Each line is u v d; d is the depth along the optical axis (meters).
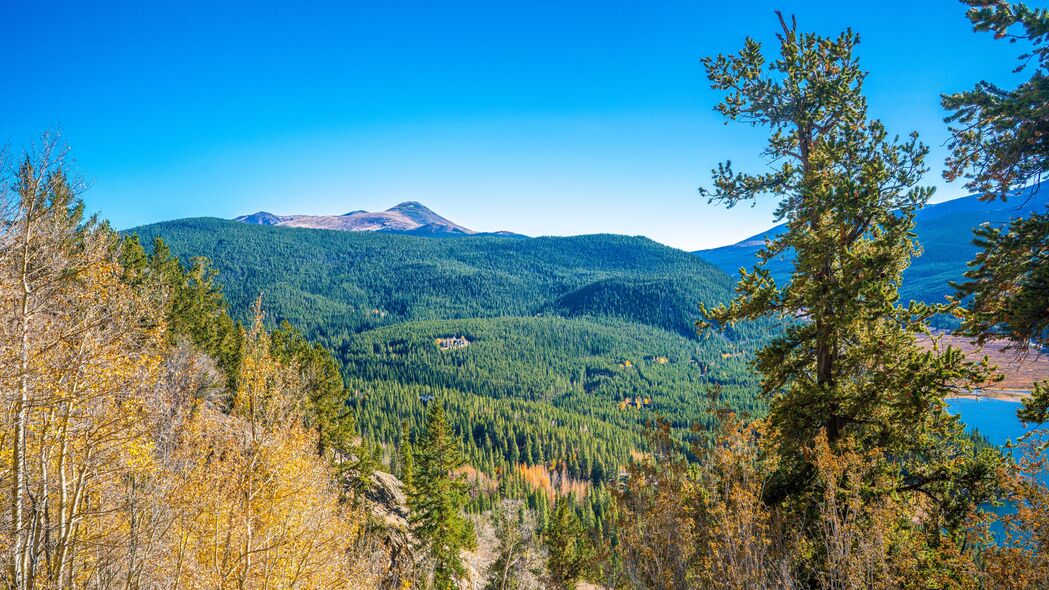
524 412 168.38
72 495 10.64
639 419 181.50
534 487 114.31
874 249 11.96
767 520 8.93
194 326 41.62
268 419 15.47
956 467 11.52
